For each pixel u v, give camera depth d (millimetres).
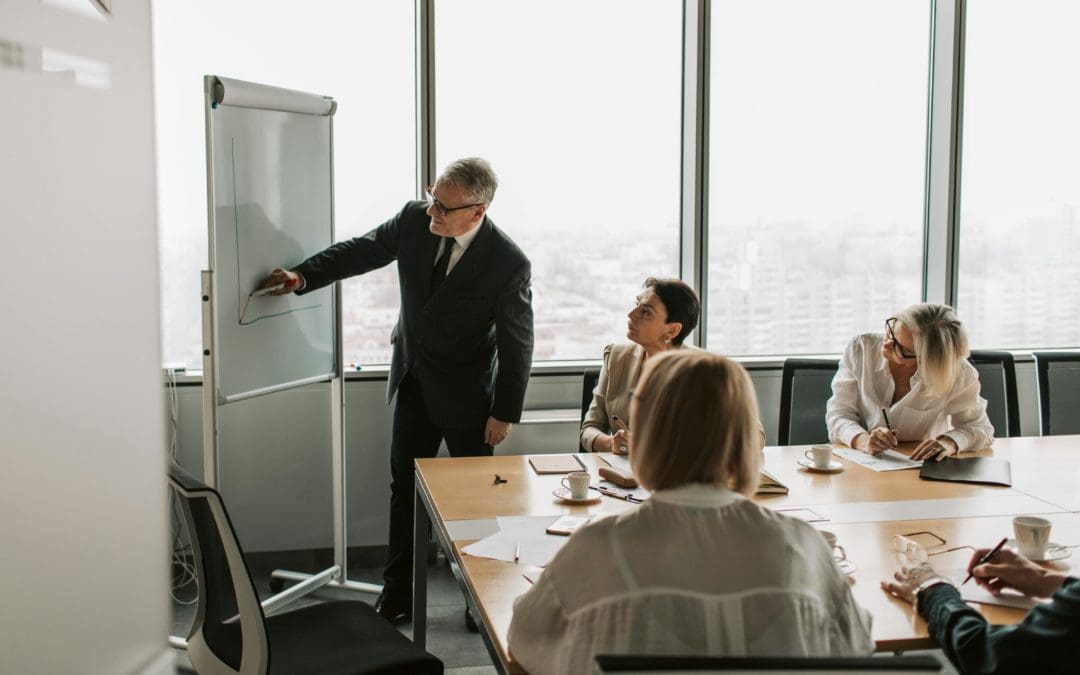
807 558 1282
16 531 349
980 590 1782
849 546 2072
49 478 374
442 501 2416
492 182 3219
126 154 463
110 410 435
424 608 2828
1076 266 4664
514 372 3334
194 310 3770
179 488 1812
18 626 348
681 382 1306
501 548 2021
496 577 1848
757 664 1044
